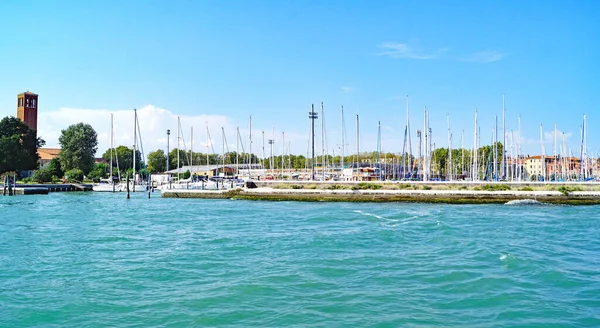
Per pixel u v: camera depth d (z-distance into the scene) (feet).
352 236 123.54
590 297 65.82
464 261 89.51
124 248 108.47
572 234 128.26
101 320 57.62
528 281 74.23
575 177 439.63
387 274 79.66
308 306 61.93
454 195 253.24
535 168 648.38
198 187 386.32
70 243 116.57
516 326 54.60
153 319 57.47
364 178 374.22
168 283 74.69
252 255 97.96
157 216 188.85
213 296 66.64
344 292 68.69
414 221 158.51
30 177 442.09
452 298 65.51
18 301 66.08
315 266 86.28
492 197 248.93
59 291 71.10
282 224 156.15
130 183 410.31
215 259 93.91
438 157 579.89
